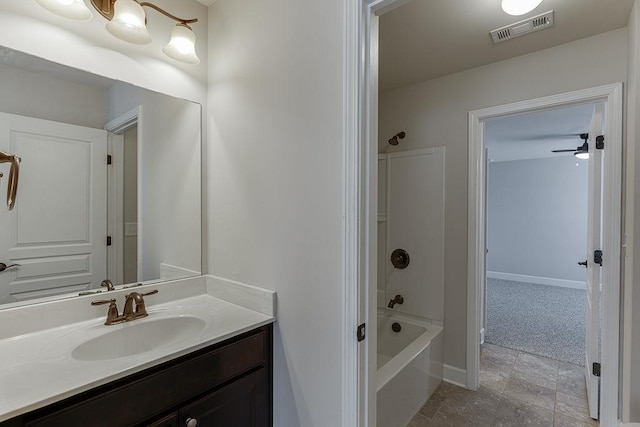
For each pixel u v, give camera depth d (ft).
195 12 5.54
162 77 5.18
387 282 8.89
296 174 4.22
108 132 4.76
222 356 3.98
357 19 3.51
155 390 3.38
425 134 8.19
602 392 5.75
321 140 3.92
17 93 4.03
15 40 3.86
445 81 7.84
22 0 3.90
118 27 4.00
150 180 5.18
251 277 4.90
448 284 7.86
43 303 4.07
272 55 4.53
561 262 18.15
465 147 7.58
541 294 16.26
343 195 3.66
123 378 3.15
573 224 17.81
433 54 6.74
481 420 6.33
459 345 7.68
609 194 5.79
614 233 5.66
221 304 5.15
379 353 8.84
